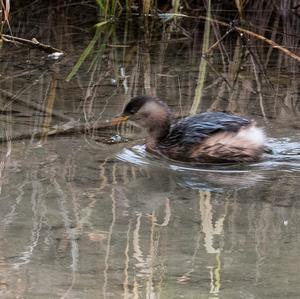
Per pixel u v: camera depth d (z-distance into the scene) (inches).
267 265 321.1
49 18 837.2
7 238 345.4
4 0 764.0
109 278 309.0
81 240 344.2
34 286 301.3
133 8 847.1
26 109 545.3
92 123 514.6
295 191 402.6
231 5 872.9
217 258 326.6
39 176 421.4
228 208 380.8
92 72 649.0
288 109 550.6
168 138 468.4
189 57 706.8
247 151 448.8
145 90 597.3
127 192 401.4
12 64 670.5
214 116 472.7
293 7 853.2
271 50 737.6
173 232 353.7
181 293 296.5
